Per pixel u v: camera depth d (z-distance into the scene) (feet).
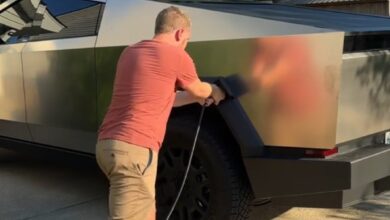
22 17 16.16
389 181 11.96
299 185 11.21
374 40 11.62
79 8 14.87
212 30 12.15
